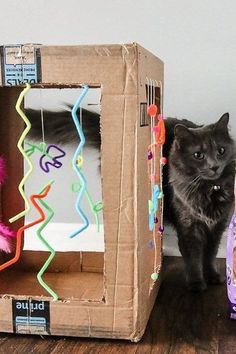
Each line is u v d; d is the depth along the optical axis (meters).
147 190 0.87
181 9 1.25
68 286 1.01
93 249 1.30
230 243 0.94
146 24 1.27
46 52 0.78
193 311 0.99
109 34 1.29
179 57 1.26
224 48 1.24
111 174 0.79
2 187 1.11
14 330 0.86
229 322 0.94
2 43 1.33
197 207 1.16
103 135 0.78
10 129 1.10
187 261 1.16
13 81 0.80
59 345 0.84
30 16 1.31
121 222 0.80
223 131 1.13
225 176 1.16
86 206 1.32
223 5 1.22
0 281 1.04
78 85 0.81
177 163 1.15
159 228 1.09
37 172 1.34
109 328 0.84
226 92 1.25
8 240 1.03
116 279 0.82
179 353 0.81
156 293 1.05
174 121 1.24
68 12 1.29
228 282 0.95
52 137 1.32
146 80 0.85
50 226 1.33
